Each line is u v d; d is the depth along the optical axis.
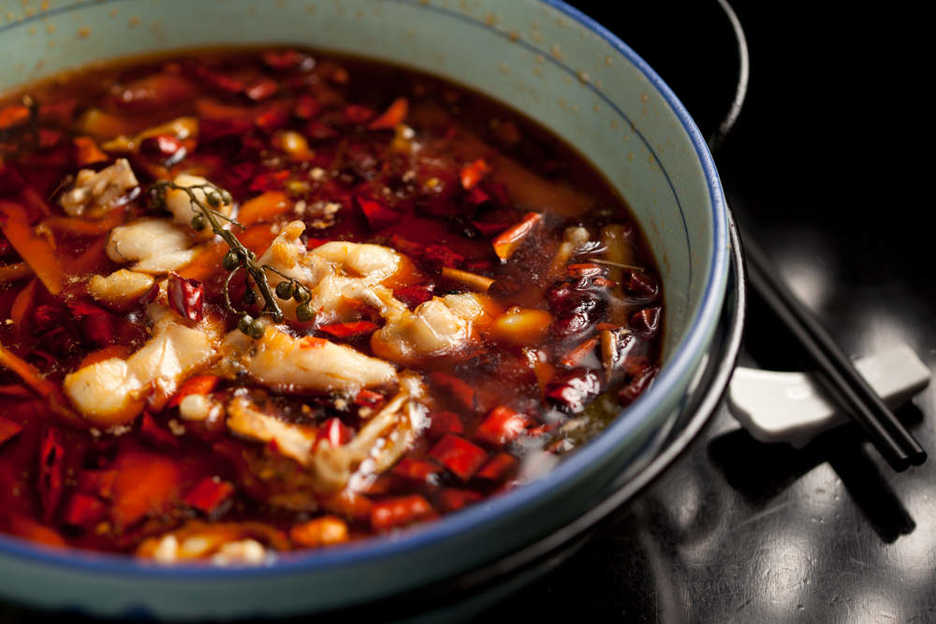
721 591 0.51
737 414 0.55
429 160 0.56
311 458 0.44
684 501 0.54
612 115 0.54
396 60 0.61
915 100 0.72
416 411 0.46
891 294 0.63
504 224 0.53
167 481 0.44
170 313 0.49
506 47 0.57
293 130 0.58
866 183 0.68
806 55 0.73
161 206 0.53
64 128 0.57
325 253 0.51
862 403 0.55
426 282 0.51
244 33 0.61
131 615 0.38
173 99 0.59
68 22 0.58
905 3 0.74
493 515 0.38
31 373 0.47
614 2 0.59
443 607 0.39
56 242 0.52
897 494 0.55
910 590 0.52
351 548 0.37
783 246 0.65
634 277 0.51
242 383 0.47
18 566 0.37
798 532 0.53
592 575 0.51
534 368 0.48
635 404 0.41
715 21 0.56
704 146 0.48
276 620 0.39
